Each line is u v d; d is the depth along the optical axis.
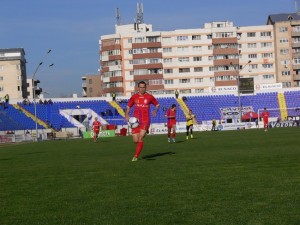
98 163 19.02
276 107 96.12
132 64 132.75
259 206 8.52
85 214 8.49
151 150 26.47
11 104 90.56
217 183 11.45
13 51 152.38
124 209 8.78
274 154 19.34
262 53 133.75
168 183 11.84
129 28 144.38
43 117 88.94
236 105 96.44
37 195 10.95
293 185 10.64
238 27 133.38
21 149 38.91
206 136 47.44
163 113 92.81
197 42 132.12
